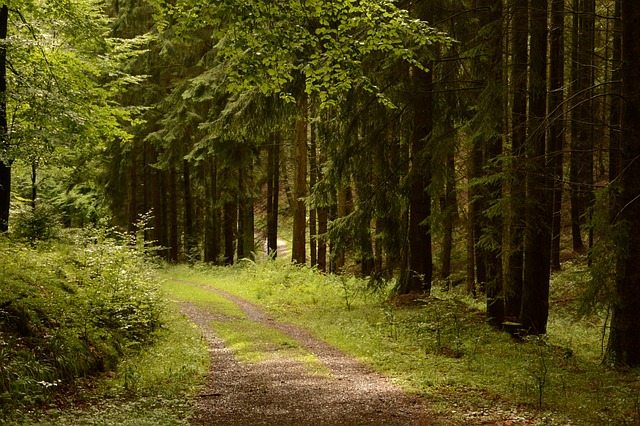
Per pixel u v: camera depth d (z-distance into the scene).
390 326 13.18
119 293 11.71
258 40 8.39
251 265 25.39
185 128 26.12
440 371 9.56
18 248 11.61
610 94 9.68
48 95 12.44
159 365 9.61
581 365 10.02
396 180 15.23
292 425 6.63
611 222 9.39
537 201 10.87
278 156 28.89
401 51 9.07
